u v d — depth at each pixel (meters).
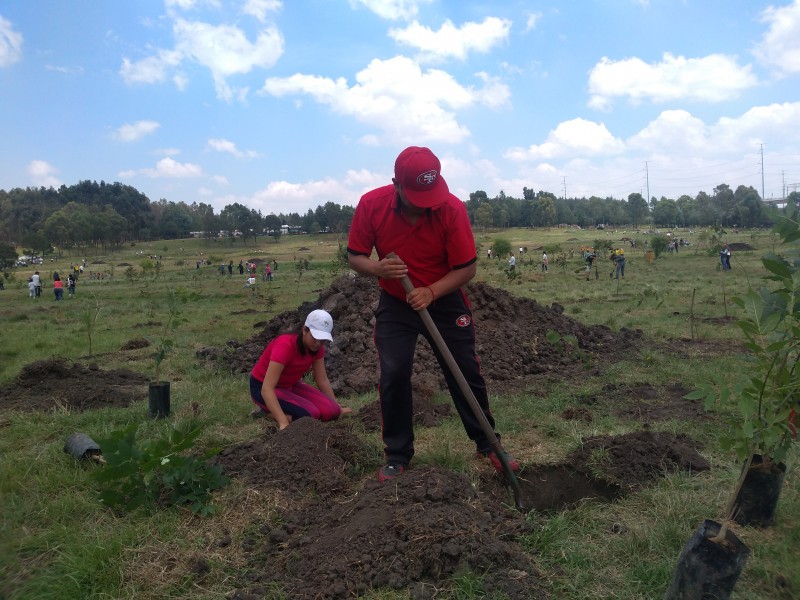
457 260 3.53
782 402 2.61
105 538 3.15
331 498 3.59
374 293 8.49
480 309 8.77
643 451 4.05
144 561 2.97
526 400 5.76
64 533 3.21
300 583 2.73
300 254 86.88
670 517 3.23
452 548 2.76
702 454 4.24
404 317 3.70
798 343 2.58
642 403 5.62
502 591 2.61
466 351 3.78
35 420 5.58
